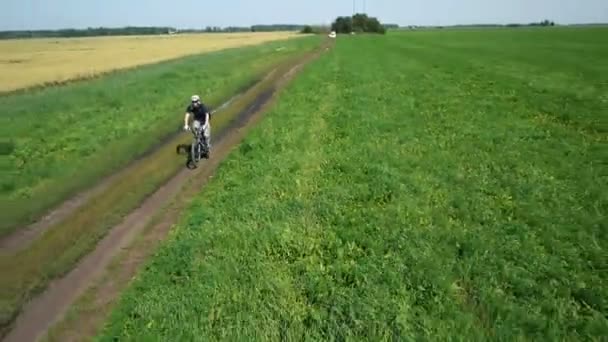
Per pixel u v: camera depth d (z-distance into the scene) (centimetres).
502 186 1273
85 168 1659
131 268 994
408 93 2855
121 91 3322
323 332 725
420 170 1425
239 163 1609
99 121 2355
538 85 3034
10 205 1345
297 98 2825
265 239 1005
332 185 1323
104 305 868
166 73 4491
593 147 1581
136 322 781
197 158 1702
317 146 1738
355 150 1638
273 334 728
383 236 1006
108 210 1302
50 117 2461
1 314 850
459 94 2761
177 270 933
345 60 5369
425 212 1118
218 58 6731
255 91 3334
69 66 6825
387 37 12775
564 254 916
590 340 685
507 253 923
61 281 955
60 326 813
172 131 2200
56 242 1121
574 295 795
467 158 1516
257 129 2059
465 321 729
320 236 1027
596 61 4806
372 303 778
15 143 1930
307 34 18100
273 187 1328
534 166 1420
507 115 2144
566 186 1252
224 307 796
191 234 1079
